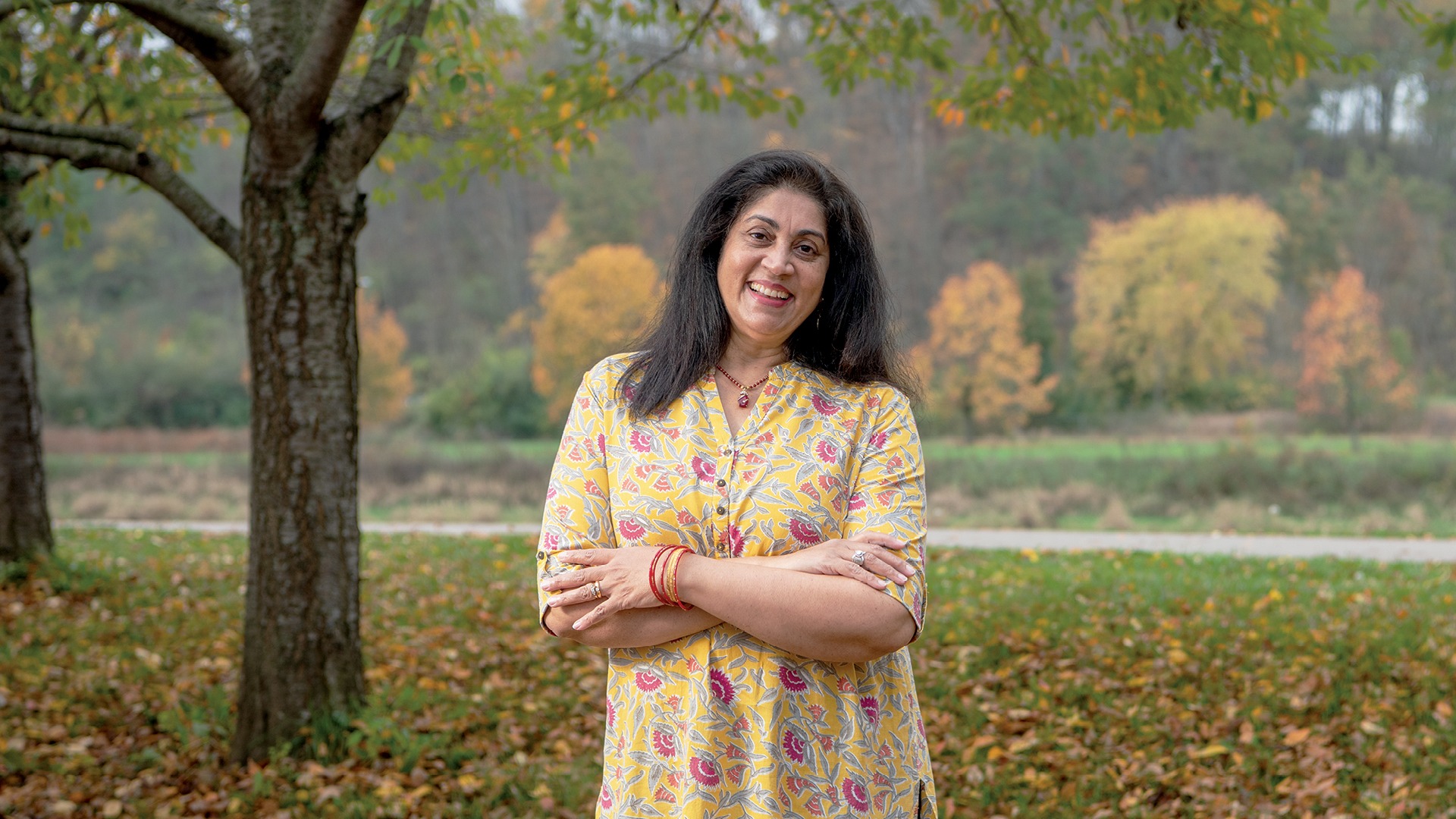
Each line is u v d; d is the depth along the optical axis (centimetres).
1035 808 384
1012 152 4725
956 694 520
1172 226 3566
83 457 3347
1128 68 591
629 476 174
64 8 700
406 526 1652
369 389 3969
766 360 184
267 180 416
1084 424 3641
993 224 4650
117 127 430
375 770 416
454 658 606
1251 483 2166
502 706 514
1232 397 3631
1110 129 648
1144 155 4694
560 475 180
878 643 161
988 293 3456
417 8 428
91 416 4147
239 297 5041
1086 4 592
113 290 4969
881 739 170
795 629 159
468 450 3238
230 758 433
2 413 841
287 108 397
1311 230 4047
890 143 4834
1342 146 4603
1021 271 4022
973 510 2062
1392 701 484
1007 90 648
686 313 181
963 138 4778
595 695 534
